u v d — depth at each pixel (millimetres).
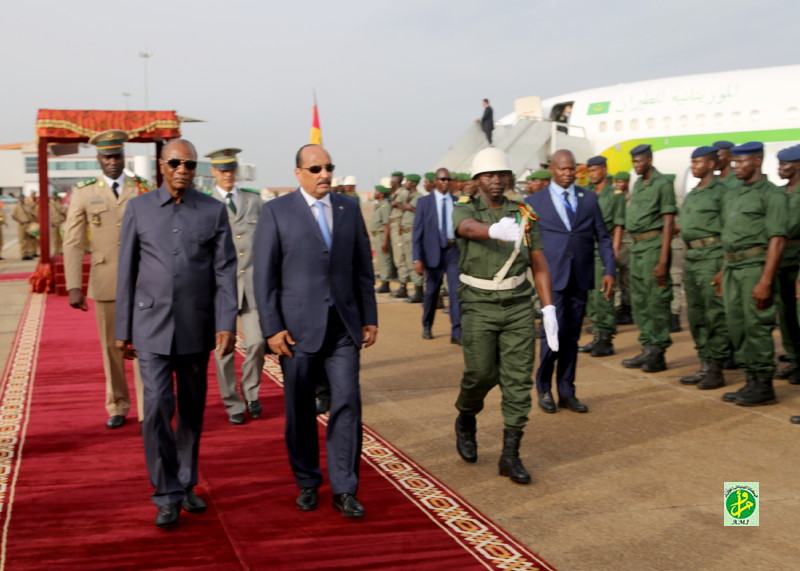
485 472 4270
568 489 3994
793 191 6109
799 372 6328
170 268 3557
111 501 3773
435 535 3371
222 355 3611
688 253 6246
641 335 6891
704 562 3141
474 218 4082
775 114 18000
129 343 3680
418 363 7289
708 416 5375
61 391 6172
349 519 3553
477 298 4070
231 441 4844
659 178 6641
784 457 4477
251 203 5422
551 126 19234
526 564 3078
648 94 19781
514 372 4078
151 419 3453
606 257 5492
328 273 3645
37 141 12633
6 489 3938
